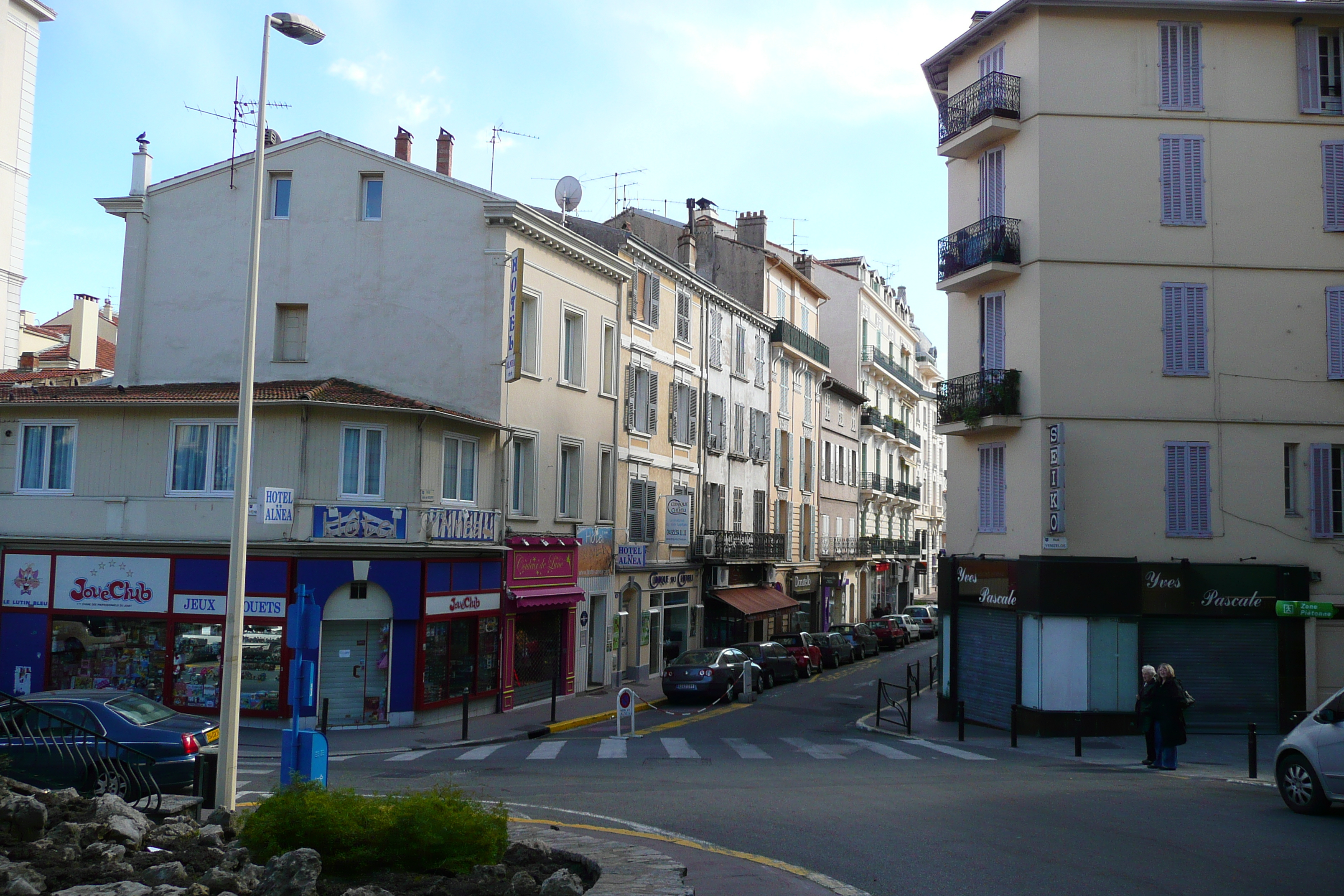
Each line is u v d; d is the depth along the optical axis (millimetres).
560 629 28188
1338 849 10359
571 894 7145
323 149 25609
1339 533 22750
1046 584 22078
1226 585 22203
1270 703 22188
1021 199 23906
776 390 45469
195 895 6883
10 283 29812
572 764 17016
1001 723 23219
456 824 8141
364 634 22094
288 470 21703
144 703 13609
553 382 27562
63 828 8055
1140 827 11484
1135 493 22766
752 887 8672
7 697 11320
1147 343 23047
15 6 29125
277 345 25375
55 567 22500
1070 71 23594
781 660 33469
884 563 63750
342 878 7730
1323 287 23156
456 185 25188
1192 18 23641
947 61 26703
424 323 25062
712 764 17172
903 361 71562
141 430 22531
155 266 26031
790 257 51938
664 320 34562
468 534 23625
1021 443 23547
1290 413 22922
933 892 8641
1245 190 23359
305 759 11016
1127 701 21938
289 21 12891
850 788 14328
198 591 21750
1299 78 23562
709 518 38469
